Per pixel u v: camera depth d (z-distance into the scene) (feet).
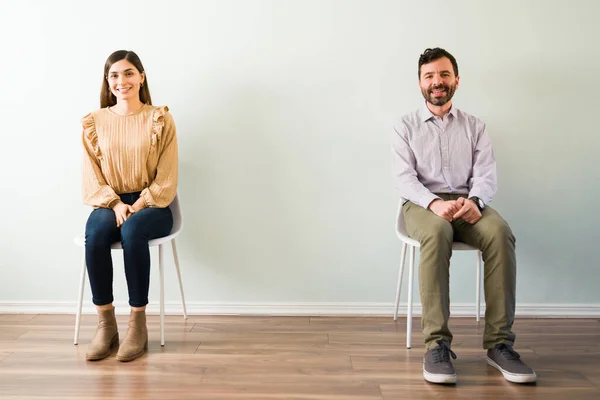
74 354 6.68
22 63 8.16
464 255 8.36
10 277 8.42
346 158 8.26
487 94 8.14
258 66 8.15
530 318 8.29
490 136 8.19
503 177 8.25
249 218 8.37
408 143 7.44
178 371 6.15
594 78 8.10
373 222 8.34
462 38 8.06
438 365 5.89
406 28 8.07
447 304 6.23
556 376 6.04
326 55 8.13
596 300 8.36
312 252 8.39
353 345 7.06
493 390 5.67
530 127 8.17
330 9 8.07
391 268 8.38
